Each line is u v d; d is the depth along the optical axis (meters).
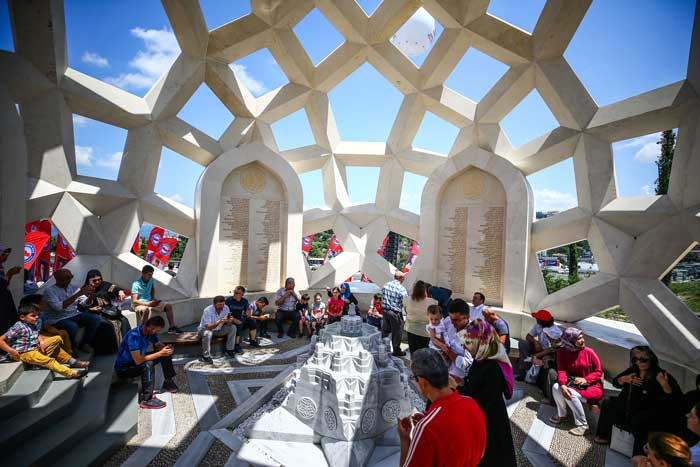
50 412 3.83
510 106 9.84
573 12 7.66
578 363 5.31
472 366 3.14
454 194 10.52
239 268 10.27
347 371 4.64
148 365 5.34
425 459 1.96
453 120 10.85
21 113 7.21
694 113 6.68
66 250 11.72
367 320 9.70
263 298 8.71
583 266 22.39
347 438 4.11
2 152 5.73
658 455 2.60
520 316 8.83
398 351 7.77
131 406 4.75
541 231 9.23
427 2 8.88
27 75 6.99
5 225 5.80
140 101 9.03
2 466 3.19
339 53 10.45
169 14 8.13
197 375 6.42
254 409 5.23
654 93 7.34
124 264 8.62
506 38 8.81
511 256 9.34
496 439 2.87
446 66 10.06
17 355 4.36
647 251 7.37
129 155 8.98
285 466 3.98
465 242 10.30
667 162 12.31
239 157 10.01
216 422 4.79
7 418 3.65
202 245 9.45
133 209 9.02
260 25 9.23
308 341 8.74
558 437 4.78
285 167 10.73
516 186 9.30
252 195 10.45
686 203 6.83
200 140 9.82
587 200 8.56
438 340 4.61
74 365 4.92
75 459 3.64
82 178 8.35
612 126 7.98
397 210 12.05
